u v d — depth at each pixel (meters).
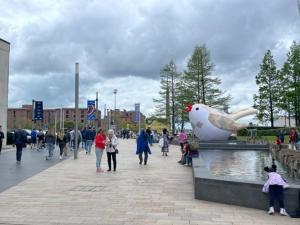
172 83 62.16
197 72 56.47
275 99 55.66
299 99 52.56
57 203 10.47
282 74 54.97
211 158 21.97
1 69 37.09
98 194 11.80
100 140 17.69
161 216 9.03
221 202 10.50
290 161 15.52
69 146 34.09
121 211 9.54
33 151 31.31
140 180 14.82
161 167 19.61
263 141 32.31
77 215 9.12
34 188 12.91
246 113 34.62
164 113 62.31
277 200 9.48
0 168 18.80
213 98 56.56
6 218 8.82
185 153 20.80
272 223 8.43
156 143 48.50
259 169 15.96
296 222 8.55
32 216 9.01
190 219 8.74
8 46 38.16
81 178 15.38
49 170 18.05
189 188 12.96
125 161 23.00
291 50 54.34
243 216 9.05
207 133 32.44
